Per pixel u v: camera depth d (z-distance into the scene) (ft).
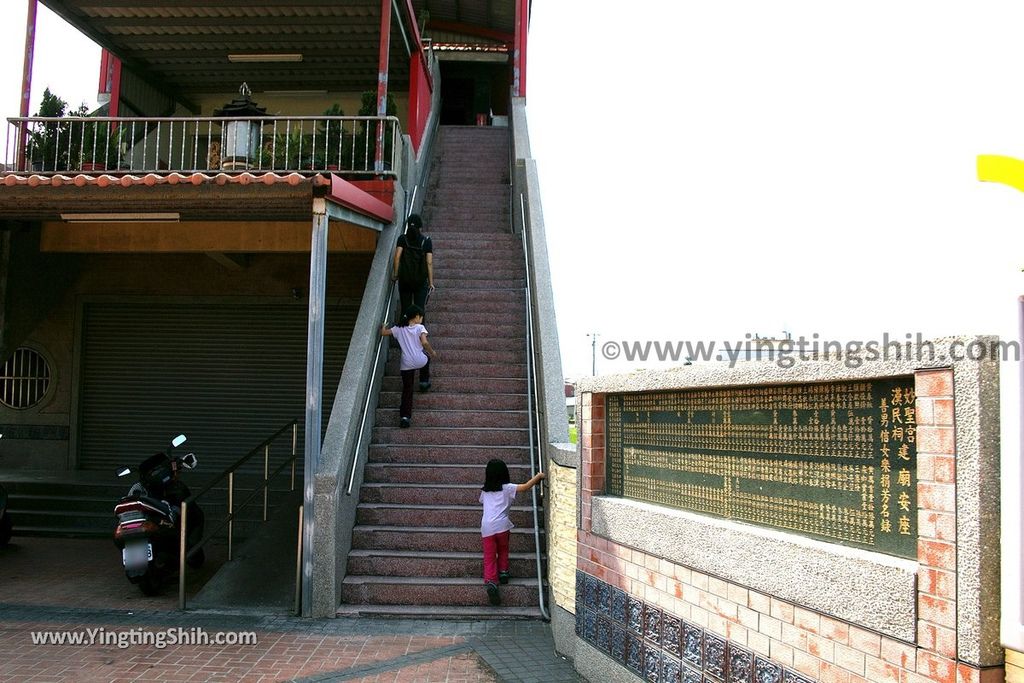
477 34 62.75
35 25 29.81
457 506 22.95
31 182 21.04
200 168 43.29
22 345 35.65
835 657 9.31
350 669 15.90
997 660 7.61
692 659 12.19
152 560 21.25
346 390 23.31
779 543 10.35
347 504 21.24
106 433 35.63
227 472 24.14
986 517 7.70
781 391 10.94
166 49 37.65
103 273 35.91
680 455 13.46
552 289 27.27
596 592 15.47
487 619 19.48
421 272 28.35
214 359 35.91
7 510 29.35
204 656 16.60
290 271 35.70
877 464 9.28
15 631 18.25
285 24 35.12
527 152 39.86
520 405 26.94
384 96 31.53
